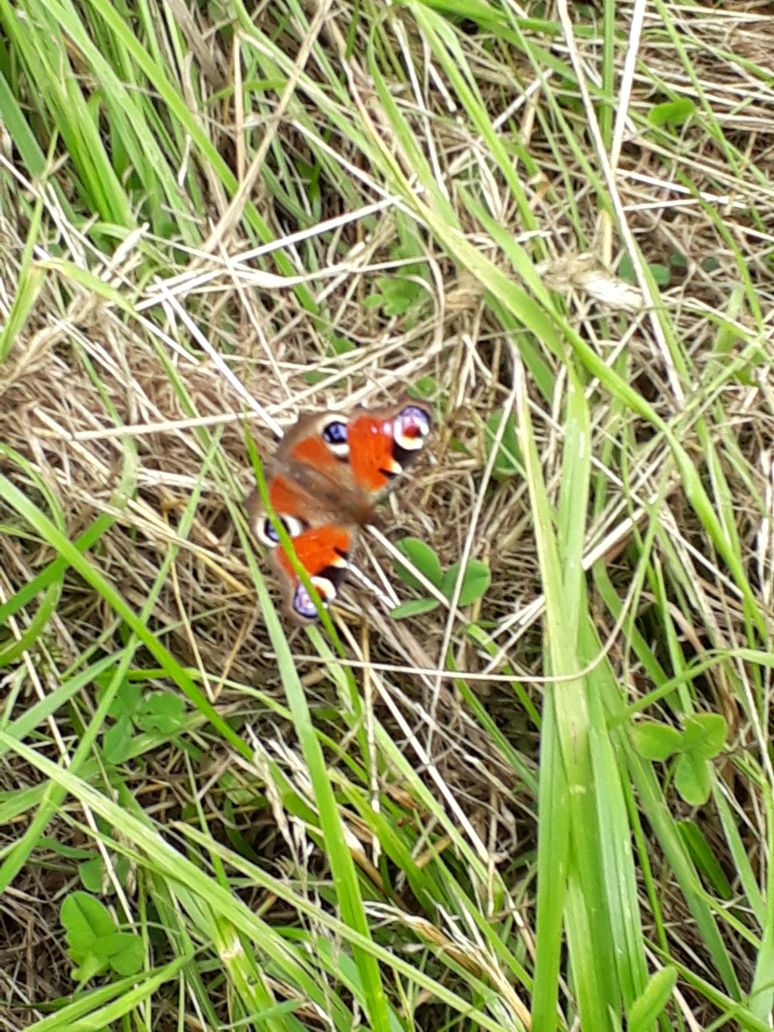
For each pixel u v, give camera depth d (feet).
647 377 1.01
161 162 0.98
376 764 0.91
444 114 1.05
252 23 1.01
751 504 0.98
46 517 0.87
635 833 0.85
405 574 0.94
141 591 0.94
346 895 0.77
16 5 0.97
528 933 0.89
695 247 1.05
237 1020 0.87
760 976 0.80
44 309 0.94
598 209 1.03
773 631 0.94
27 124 0.98
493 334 0.97
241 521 0.89
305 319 1.01
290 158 1.06
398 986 0.85
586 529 0.95
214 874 0.94
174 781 0.94
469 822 0.93
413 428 0.85
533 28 1.03
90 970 0.85
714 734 0.83
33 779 0.93
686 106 1.02
